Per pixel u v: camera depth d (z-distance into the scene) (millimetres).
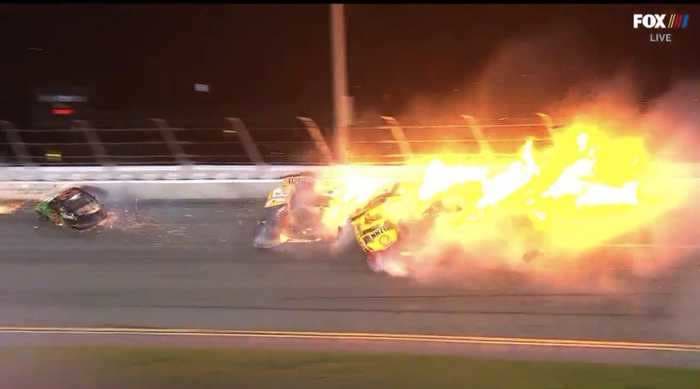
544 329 27109
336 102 69500
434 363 22312
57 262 39469
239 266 37531
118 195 58875
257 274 36000
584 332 26672
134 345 25812
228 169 68688
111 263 38969
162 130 80250
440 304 30484
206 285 34531
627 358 23625
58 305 32250
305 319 29281
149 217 50625
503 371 21328
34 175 68750
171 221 49094
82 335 27672
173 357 23172
